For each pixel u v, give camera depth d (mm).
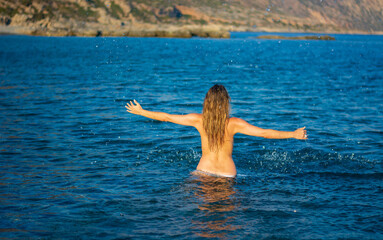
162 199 4066
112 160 5590
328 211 3832
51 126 7781
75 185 4516
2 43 50125
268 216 3680
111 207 3861
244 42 72812
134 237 3246
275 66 24891
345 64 27609
